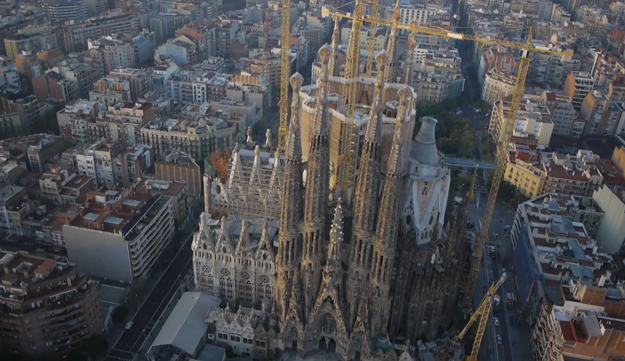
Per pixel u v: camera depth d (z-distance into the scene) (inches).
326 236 6668.3
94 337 7401.6
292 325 6865.2
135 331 7839.6
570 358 6707.7
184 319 7377.0
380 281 6412.4
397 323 7273.6
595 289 7017.7
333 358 6983.3
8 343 6973.4
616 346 6555.1
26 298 6840.6
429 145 7135.8
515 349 7805.1
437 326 7500.0
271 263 7696.9
